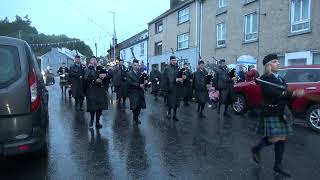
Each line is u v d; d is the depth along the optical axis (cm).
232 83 1303
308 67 1043
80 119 1170
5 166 648
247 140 859
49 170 625
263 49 2244
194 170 631
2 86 571
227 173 614
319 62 1842
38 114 596
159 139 875
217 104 1555
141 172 620
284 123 605
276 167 615
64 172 616
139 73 1091
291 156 723
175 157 713
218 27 2820
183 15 3494
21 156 700
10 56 590
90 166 652
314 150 773
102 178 589
